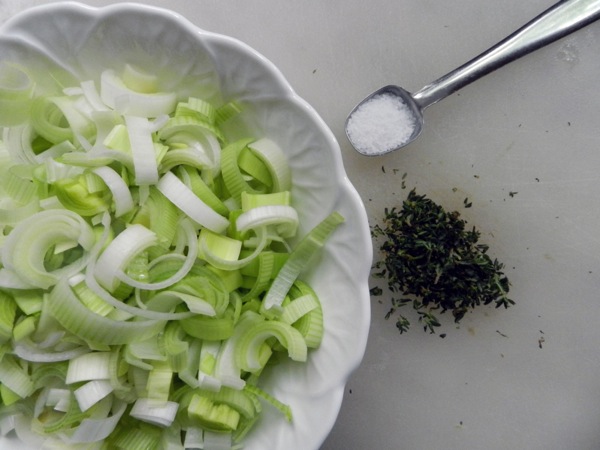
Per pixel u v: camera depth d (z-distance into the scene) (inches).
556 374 10.2
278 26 9.8
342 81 9.9
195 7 9.7
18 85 7.8
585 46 9.9
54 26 7.7
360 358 7.7
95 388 7.2
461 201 10.1
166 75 8.2
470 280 9.6
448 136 10.0
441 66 9.9
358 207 7.7
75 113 7.8
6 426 7.7
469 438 10.2
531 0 9.8
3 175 7.6
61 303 7.1
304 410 8.0
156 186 7.7
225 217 8.0
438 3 9.9
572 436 10.2
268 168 8.3
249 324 7.8
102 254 7.2
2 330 7.2
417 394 10.2
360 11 9.9
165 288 7.5
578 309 10.2
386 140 9.6
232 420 7.7
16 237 7.1
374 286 10.1
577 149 10.0
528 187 10.1
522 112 10.0
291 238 8.5
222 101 8.4
